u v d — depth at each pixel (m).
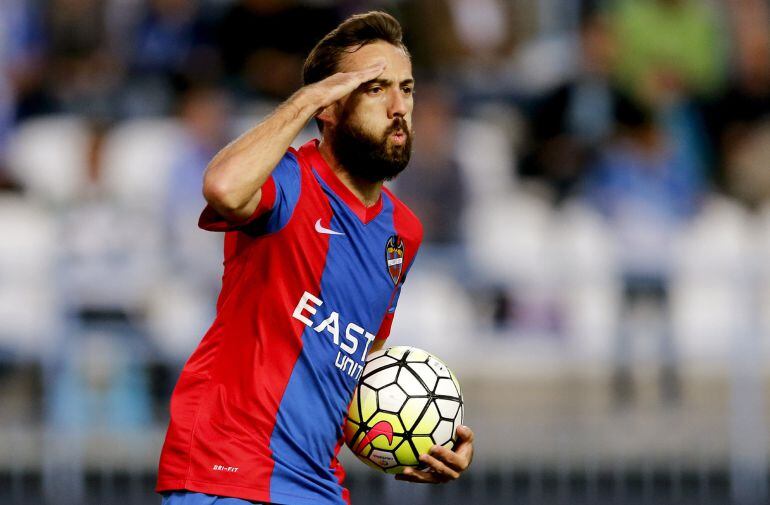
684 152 40.41
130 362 33.72
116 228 34.19
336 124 15.28
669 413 34.53
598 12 40.81
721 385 34.81
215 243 34.97
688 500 33.78
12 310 33.97
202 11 41.34
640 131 38.34
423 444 16.08
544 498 33.91
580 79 39.94
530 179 40.00
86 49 42.44
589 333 34.88
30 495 33.12
